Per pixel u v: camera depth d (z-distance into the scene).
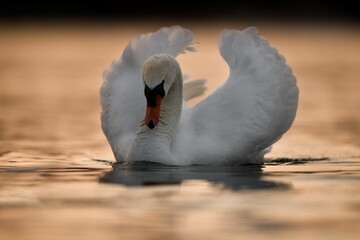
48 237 10.34
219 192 12.83
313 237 10.18
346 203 12.01
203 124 15.66
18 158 16.89
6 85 32.12
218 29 55.94
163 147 15.20
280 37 53.19
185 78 17.02
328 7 58.59
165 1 61.50
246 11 58.94
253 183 13.62
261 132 15.66
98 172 14.85
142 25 60.34
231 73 16.27
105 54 45.03
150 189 13.09
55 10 61.75
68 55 44.81
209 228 10.62
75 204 12.08
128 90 16.27
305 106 26.16
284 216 11.23
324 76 35.19
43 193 12.88
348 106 26.14
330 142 19.41
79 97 28.77
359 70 37.56
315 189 13.08
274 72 16.02
